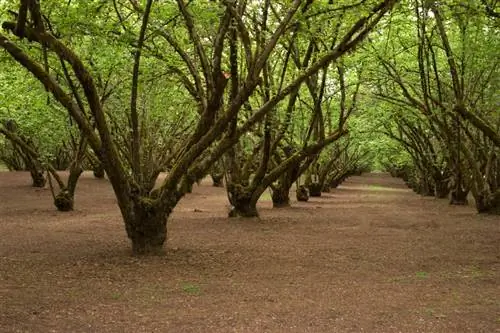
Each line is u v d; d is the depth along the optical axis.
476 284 9.64
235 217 19.52
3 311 7.50
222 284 9.46
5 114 20.27
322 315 7.59
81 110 11.34
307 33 13.37
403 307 8.05
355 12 11.62
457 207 25.55
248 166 20.25
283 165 19.22
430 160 32.72
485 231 16.48
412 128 31.61
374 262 11.65
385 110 24.86
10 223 17.61
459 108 17.42
